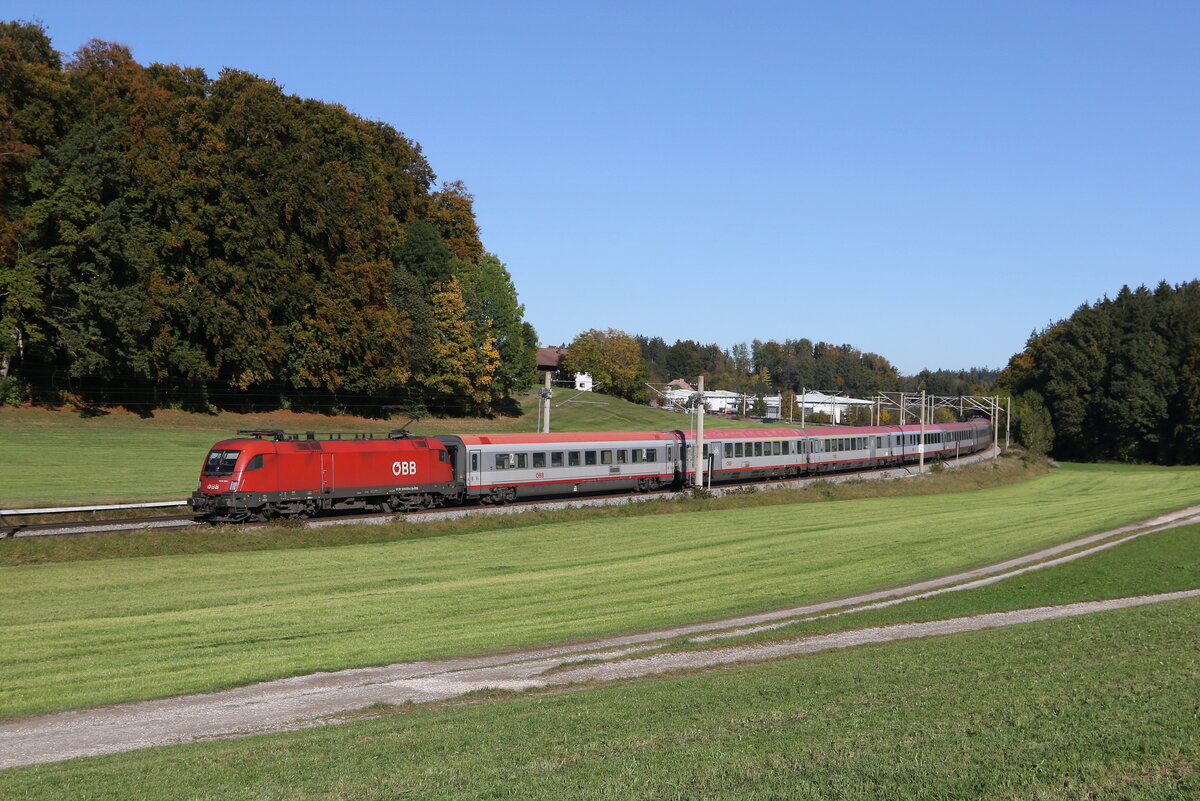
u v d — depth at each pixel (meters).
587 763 10.76
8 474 48.44
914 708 12.16
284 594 29.25
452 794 9.88
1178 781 8.61
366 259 81.00
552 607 28.00
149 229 67.81
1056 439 127.81
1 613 25.80
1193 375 113.62
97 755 13.85
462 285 93.31
